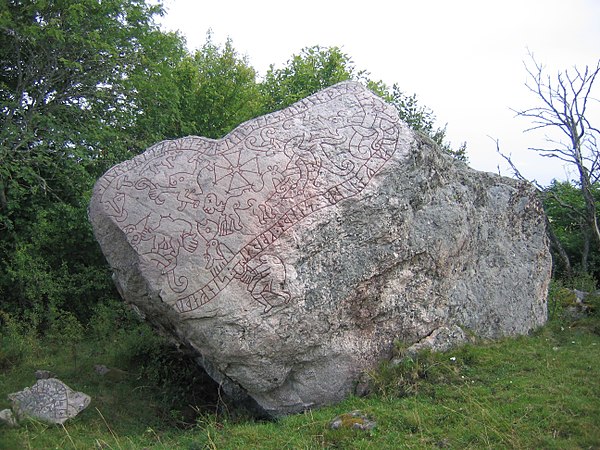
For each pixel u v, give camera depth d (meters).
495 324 7.38
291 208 5.98
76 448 5.21
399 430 5.08
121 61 11.44
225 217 5.91
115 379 7.24
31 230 10.26
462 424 5.05
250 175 6.13
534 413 5.10
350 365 6.13
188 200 6.03
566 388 5.61
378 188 6.24
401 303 6.43
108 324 9.16
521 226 8.07
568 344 7.41
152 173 6.25
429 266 6.61
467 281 7.21
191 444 5.22
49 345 8.69
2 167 9.95
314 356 6.02
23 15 10.50
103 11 10.91
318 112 6.67
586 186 11.52
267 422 5.89
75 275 10.37
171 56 13.19
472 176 7.56
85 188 10.77
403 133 6.55
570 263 12.88
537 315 8.16
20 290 9.70
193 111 15.95
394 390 5.89
